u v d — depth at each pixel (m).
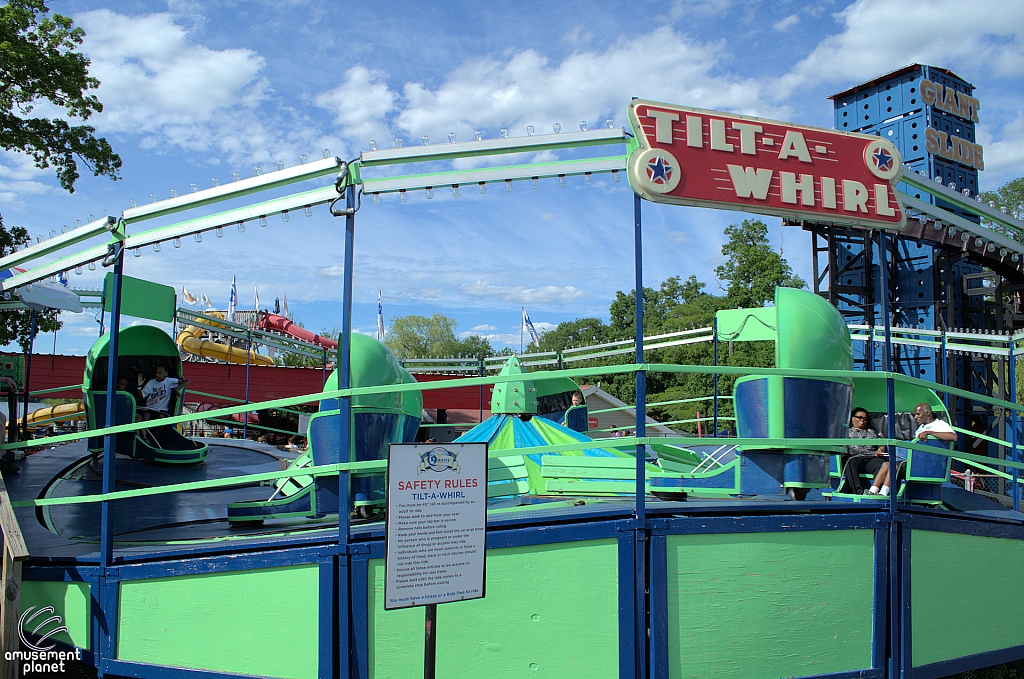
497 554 4.64
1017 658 5.71
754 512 5.00
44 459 9.75
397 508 3.74
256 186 4.95
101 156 19.05
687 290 41.84
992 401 5.66
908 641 5.16
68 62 17.80
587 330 55.66
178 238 5.23
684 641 4.72
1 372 10.29
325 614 4.60
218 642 4.81
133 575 4.99
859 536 5.12
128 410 9.28
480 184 4.75
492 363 13.21
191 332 26.00
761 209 4.89
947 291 12.27
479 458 3.98
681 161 4.75
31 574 5.18
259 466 9.76
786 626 4.89
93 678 5.08
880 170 5.25
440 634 4.59
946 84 13.55
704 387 24.67
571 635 4.65
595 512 4.83
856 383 7.79
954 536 5.50
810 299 5.85
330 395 4.72
